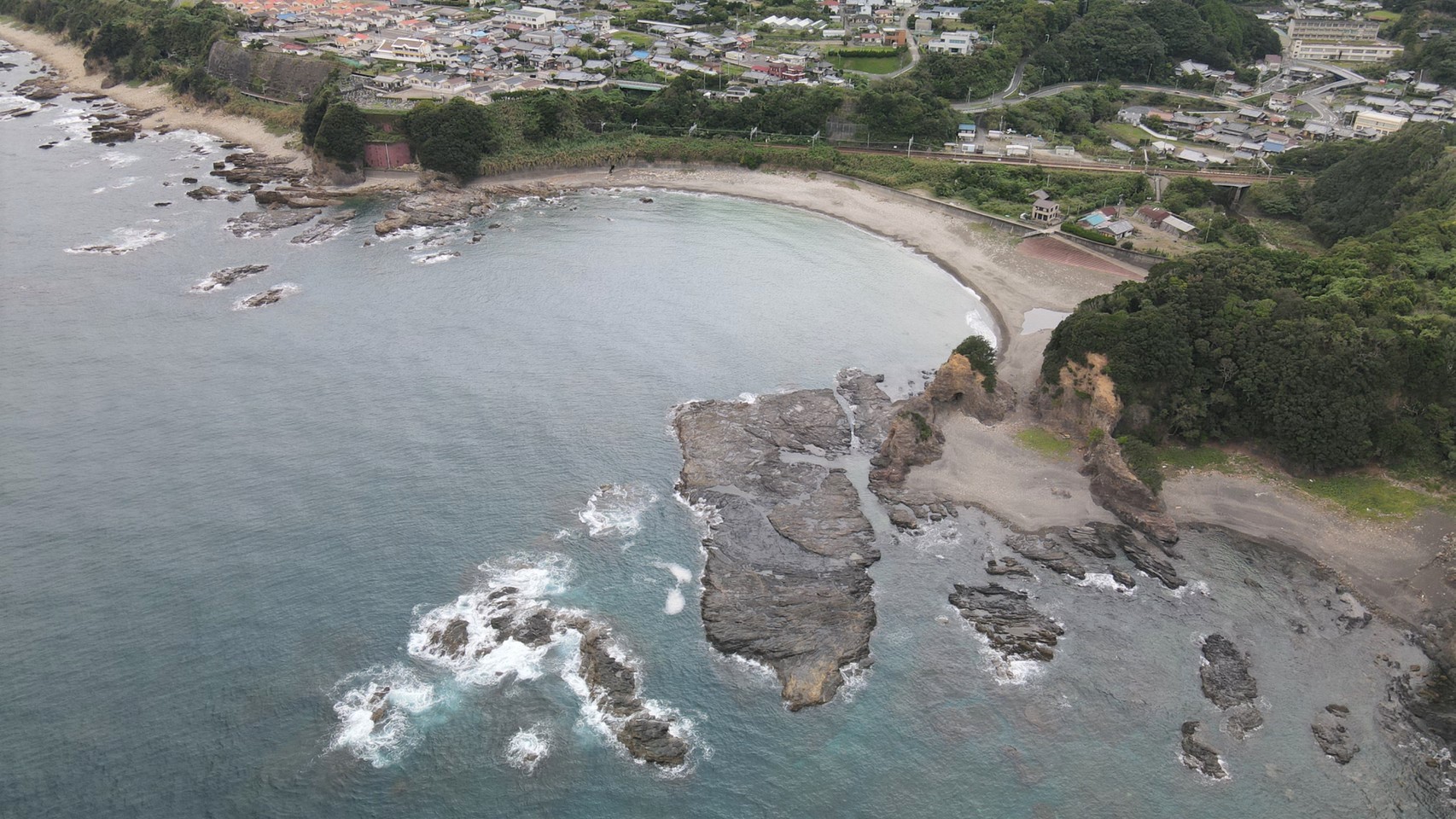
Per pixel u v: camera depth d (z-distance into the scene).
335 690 76.38
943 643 82.94
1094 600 88.25
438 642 81.06
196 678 76.81
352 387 118.38
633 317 138.12
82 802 67.00
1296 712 77.31
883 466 104.50
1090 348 108.75
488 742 72.94
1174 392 109.38
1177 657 82.25
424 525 94.44
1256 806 69.69
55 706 73.94
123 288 144.25
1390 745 74.44
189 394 116.00
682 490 100.62
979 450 107.50
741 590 86.94
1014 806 69.44
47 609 82.88
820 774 71.44
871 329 135.50
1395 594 88.44
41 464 102.00
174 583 86.25
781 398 116.38
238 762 70.38
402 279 149.62
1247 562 92.81
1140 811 69.19
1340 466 102.94
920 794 70.12
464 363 124.75
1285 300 113.88
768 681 78.75
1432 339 106.25
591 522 95.88
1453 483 100.38
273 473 101.44
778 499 99.25
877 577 90.06
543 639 81.88
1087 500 100.44
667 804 68.81
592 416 113.31
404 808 67.81
